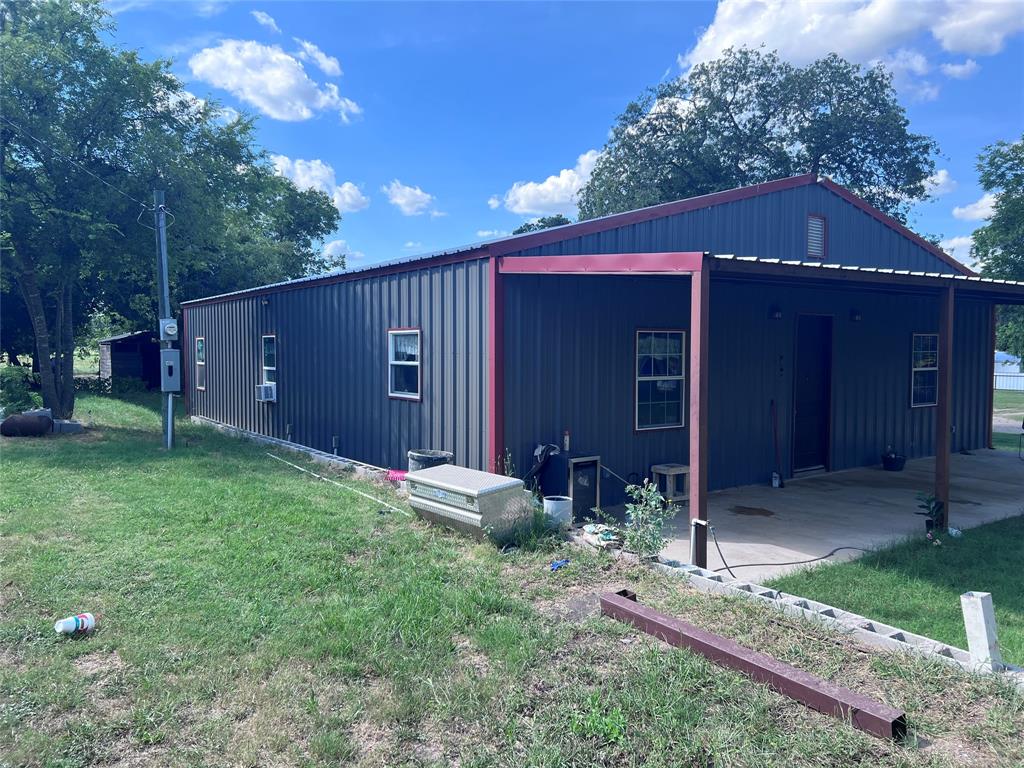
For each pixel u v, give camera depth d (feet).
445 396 26.76
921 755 9.41
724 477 30.40
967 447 42.73
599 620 13.92
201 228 49.88
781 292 32.32
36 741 9.72
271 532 19.85
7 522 20.29
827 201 34.35
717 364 29.94
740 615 14.11
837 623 13.57
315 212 115.75
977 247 74.43
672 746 9.58
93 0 46.06
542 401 24.86
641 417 27.91
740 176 96.78
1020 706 10.57
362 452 32.68
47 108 44.24
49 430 41.14
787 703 10.75
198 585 15.61
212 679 11.48
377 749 9.68
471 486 19.27
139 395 77.30
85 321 84.02
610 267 20.07
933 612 15.88
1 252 47.55
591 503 24.64
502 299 23.80
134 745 9.75
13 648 12.59
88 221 43.14
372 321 31.73
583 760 9.30
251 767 9.27
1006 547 21.22
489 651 12.53
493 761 9.33
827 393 34.60
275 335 41.37
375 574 16.56
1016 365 138.92
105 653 12.49
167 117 50.88
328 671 11.76
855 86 90.89
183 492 24.84
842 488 30.76
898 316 37.93
